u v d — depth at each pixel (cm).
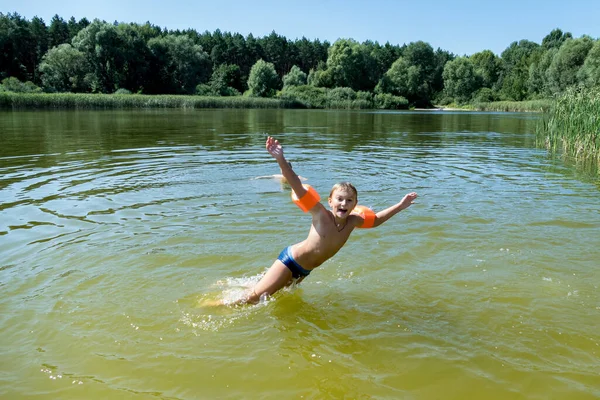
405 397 297
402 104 7825
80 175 952
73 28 9469
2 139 1620
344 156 1305
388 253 532
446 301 424
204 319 388
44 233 586
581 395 299
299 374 318
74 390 299
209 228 611
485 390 304
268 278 432
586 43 5397
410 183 919
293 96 7056
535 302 421
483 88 8338
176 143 1572
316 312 404
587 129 1287
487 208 720
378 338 363
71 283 448
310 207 423
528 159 1271
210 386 305
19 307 400
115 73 7006
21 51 7781
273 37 11450
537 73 6775
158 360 331
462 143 1717
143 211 686
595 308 411
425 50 9200
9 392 296
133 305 409
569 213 692
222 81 8125
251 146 1504
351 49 8350
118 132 1975
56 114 3425
